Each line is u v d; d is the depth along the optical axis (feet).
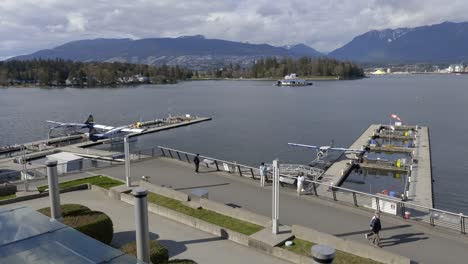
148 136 264.93
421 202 115.44
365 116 344.28
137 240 45.96
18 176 134.72
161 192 81.71
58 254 34.22
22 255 34.06
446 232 67.31
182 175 103.81
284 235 61.05
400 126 261.03
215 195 87.15
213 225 65.36
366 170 166.20
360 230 67.97
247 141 243.81
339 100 491.72
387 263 51.98
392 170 162.61
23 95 618.85
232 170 113.09
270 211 77.25
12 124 318.45
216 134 270.26
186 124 307.99
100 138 236.22
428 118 324.60
